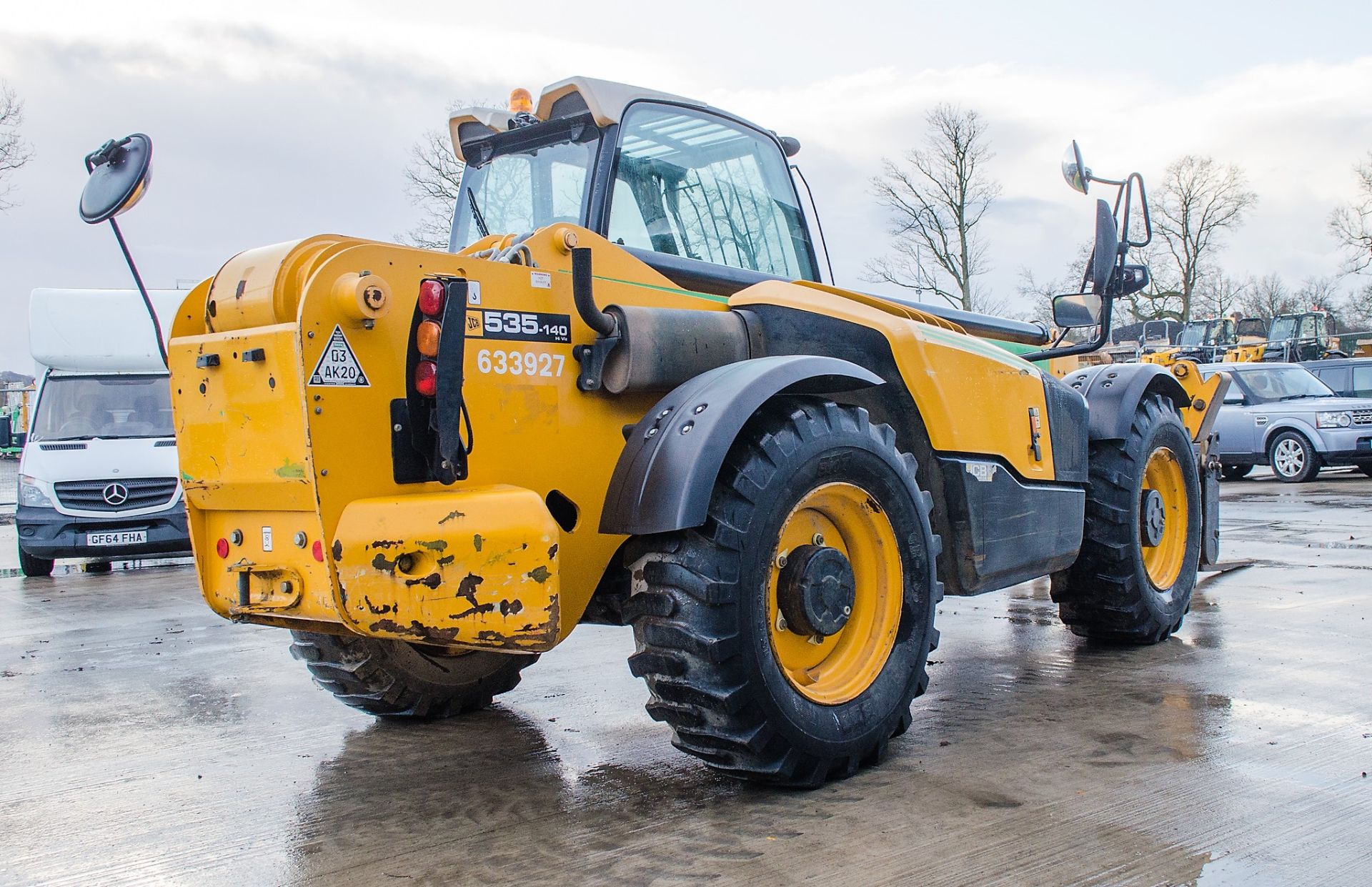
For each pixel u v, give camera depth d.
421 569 2.63
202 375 2.95
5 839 2.90
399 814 3.00
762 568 2.88
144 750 3.73
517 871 2.56
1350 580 6.38
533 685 4.49
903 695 3.25
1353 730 3.44
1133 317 38.84
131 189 2.89
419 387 2.77
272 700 4.42
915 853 2.56
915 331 3.62
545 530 2.71
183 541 9.55
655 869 2.53
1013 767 3.18
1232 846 2.56
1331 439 14.12
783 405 3.10
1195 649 4.69
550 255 3.14
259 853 2.75
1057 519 4.20
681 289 3.50
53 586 8.78
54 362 10.00
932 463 3.68
